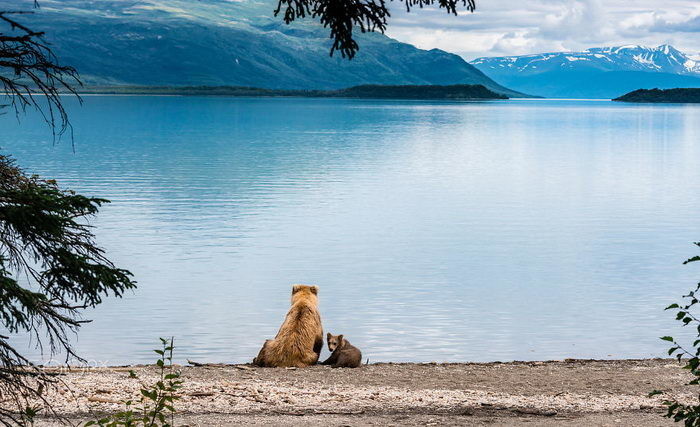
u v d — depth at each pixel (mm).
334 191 62500
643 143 130750
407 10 8992
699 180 75312
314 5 8945
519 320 25953
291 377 14406
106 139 120688
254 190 61938
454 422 11391
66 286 8156
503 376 15391
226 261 35438
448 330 24594
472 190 65875
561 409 12406
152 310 26203
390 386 14055
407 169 81688
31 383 12719
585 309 27547
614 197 62406
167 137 126500
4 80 7574
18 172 8016
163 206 52156
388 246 40156
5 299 7527
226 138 125375
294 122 182875
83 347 21531
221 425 10914
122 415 8320
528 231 45688
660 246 40844
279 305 27594
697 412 8180
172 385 8492
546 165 90125
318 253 37938
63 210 8000
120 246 38250
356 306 27703
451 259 37031
